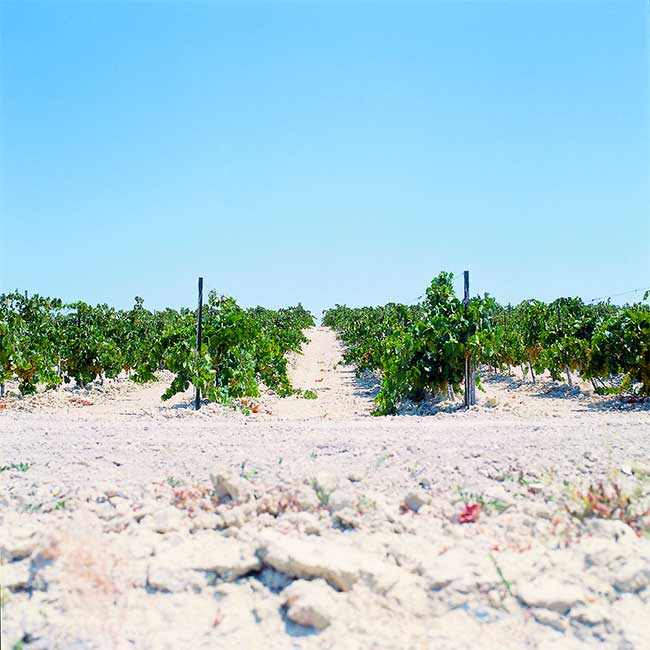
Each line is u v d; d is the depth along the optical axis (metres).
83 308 32.72
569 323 23.44
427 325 17.50
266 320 50.78
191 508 6.47
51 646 4.33
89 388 27.47
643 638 4.37
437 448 8.38
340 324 65.25
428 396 19.08
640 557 5.32
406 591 4.88
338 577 4.91
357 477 7.16
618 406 16.92
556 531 5.82
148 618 4.64
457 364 17.00
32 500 6.84
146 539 5.74
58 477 7.61
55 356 26.17
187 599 4.86
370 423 11.77
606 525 5.78
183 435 10.10
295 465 7.64
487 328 16.67
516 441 8.80
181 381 17.94
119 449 8.92
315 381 32.53
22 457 8.64
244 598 4.90
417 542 5.61
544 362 23.44
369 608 4.71
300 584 4.84
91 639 4.40
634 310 18.95
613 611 4.69
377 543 5.60
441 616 4.67
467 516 6.09
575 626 4.55
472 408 16.03
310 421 12.50
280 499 6.48
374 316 40.50
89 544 5.41
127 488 7.05
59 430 10.91
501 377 29.66
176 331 20.34
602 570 5.16
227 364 19.36
